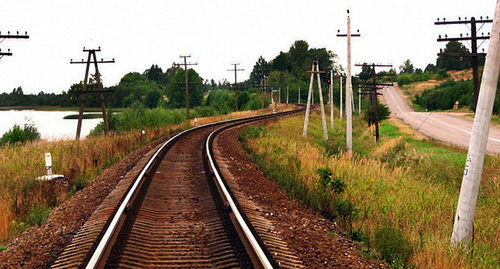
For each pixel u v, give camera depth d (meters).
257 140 24.62
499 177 16.97
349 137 24.88
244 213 7.64
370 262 6.79
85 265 5.32
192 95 127.12
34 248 6.80
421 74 196.88
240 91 115.25
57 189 11.55
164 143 21.67
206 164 14.40
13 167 14.57
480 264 7.53
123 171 14.20
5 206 9.52
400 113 85.12
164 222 8.04
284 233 7.39
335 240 7.79
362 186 12.94
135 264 5.75
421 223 10.13
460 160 21.20
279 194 11.34
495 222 11.40
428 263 7.00
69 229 7.85
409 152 23.27
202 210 8.85
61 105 183.50
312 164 16.27
